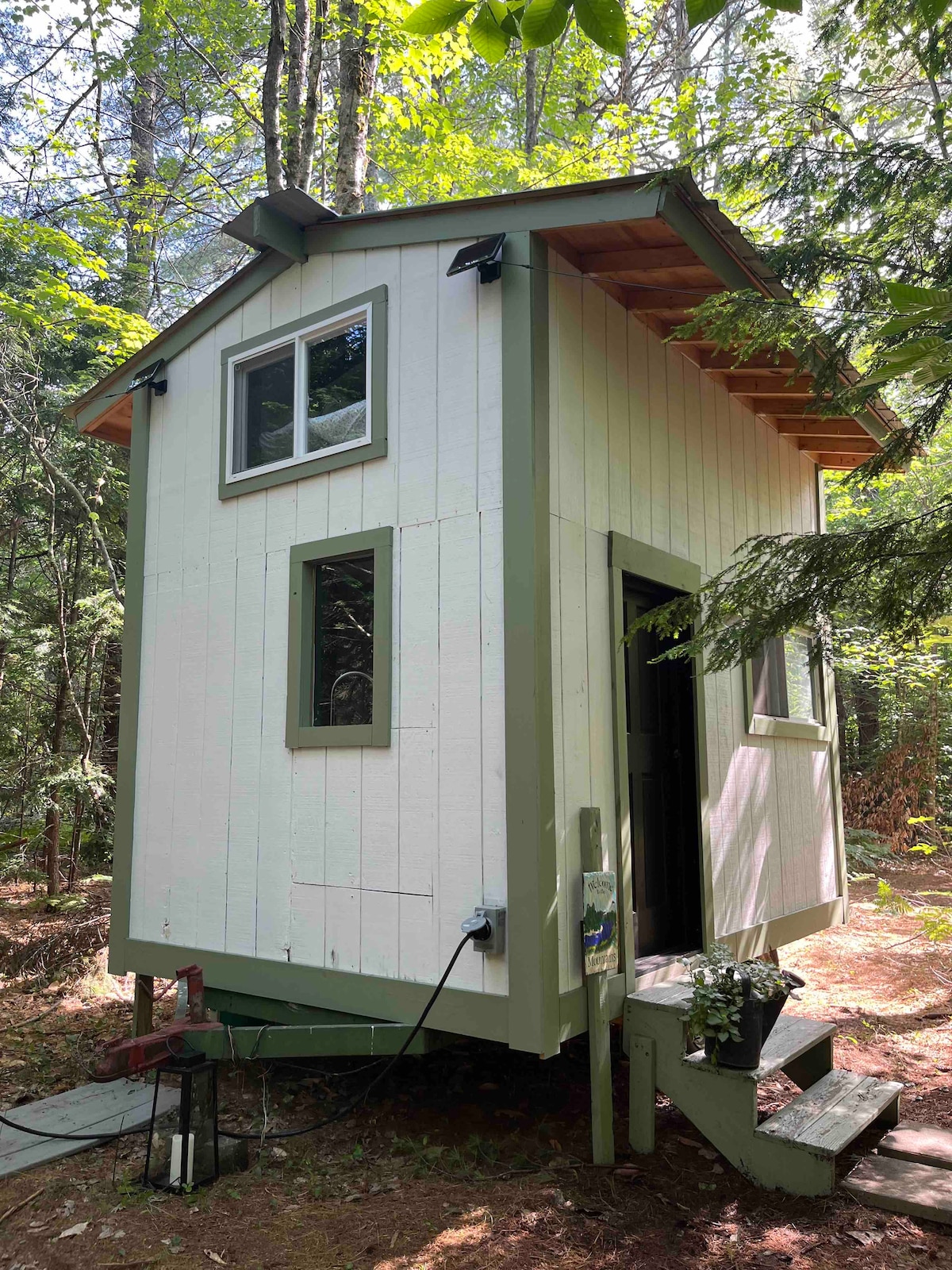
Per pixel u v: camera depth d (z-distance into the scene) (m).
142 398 6.01
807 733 6.81
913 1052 5.38
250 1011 4.80
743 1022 3.75
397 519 4.43
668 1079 3.96
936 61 6.42
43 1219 3.50
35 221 10.04
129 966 5.43
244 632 5.09
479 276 4.23
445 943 3.97
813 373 5.16
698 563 5.50
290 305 5.10
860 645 10.98
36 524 10.65
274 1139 4.20
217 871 5.02
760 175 7.23
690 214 4.03
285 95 11.61
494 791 3.89
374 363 4.61
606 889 3.98
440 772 4.09
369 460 4.58
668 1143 4.11
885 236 6.48
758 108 9.84
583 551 4.30
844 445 7.31
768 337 4.32
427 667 4.20
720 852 5.39
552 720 3.88
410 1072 4.94
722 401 6.09
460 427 4.24
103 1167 3.95
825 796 7.20
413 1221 3.37
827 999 6.55
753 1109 3.71
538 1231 3.29
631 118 12.21
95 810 9.77
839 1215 3.41
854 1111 3.88
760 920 5.82
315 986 4.43
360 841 4.36
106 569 10.32
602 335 4.66
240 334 5.39
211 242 14.91
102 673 10.77
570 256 4.43
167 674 5.52
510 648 3.88
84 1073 5.23
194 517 5.52
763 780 6.13
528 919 3.69
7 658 9.69
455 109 13.66
